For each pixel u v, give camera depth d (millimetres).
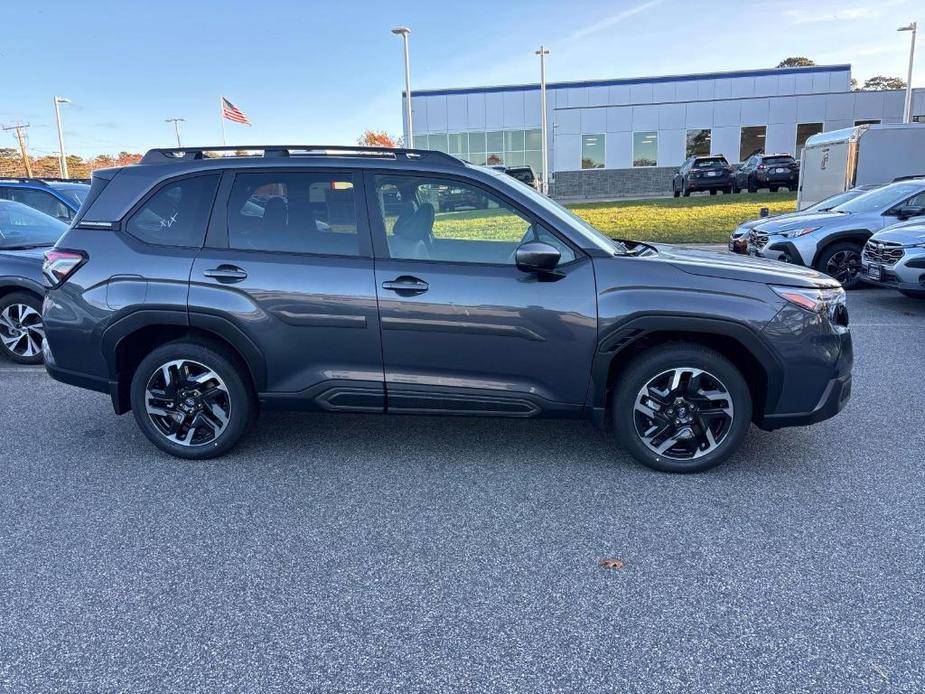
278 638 2719
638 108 36375
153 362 4316
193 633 2754
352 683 2473
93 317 4277
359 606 2920
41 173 83375
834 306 4043
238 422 4371
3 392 6055
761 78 40469
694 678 2473
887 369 6359
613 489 3990
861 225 10492
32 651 2654
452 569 3191
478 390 4098
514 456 4488
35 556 3334
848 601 2896
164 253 4238
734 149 36562
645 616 2826
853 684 2428
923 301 9773
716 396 4031
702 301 3869
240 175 4250
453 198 4109
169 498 3951
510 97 41250
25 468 4391
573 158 37125
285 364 4188
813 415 4027
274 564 3250
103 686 2467
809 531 3480
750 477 4121
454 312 3996
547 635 2719
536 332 3979
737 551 3305
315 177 4188
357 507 3818
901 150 15164
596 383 4035
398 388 4148
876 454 4438
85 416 5395
